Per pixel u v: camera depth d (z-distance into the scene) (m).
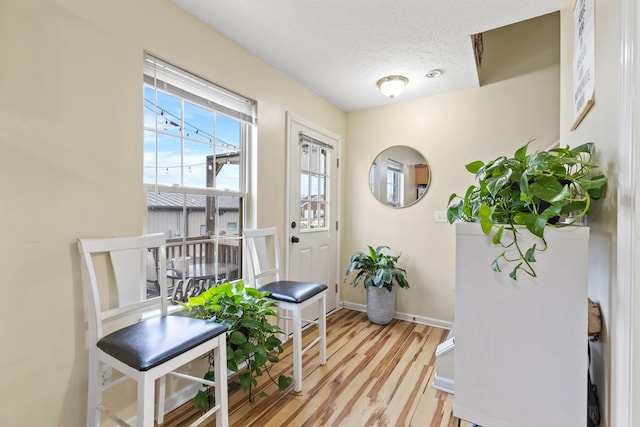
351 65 2.32
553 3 1.59
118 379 1.33
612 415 0.78
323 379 1.93
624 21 0.70
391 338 2.57
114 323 1.40
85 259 1.24
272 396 1.75
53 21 1.20
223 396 1.33
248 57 2.12
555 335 0.82
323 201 3.06
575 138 1.29
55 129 1.21
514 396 0.87
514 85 2.54
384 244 3.16
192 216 1.83
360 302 3.30
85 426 1.29
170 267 1.71
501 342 0.89
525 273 0.85
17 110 1.12
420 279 2.96
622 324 0.71
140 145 1.50
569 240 0.80
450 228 2.83
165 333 1.23
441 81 2.57
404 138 3.05
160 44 1.58
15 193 1.11
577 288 0.80
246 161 2.18
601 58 0.92
